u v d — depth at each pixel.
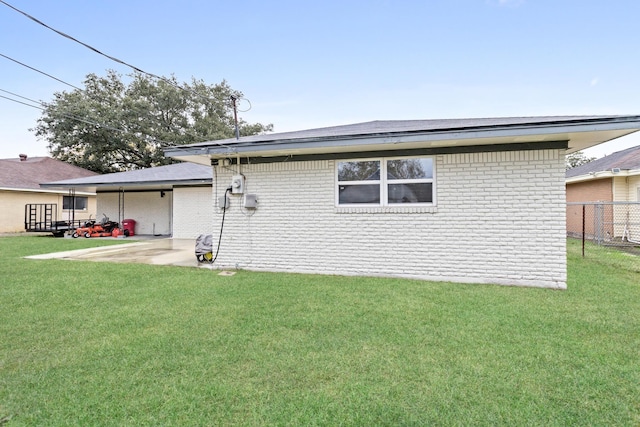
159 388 2.86
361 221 7.38
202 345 3.72
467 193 6.71
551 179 6.27
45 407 2.60
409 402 2.64
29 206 20.84
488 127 5.85
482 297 5.57
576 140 6.37
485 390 2.80
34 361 3.35
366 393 2.77
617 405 2.59
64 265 8.59
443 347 3.64
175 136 30.84
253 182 8.13
